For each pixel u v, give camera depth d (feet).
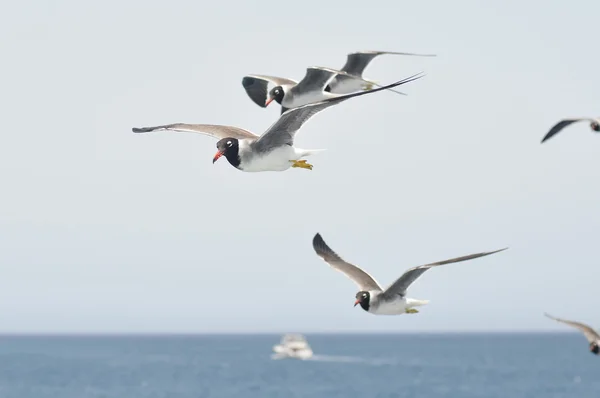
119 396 237.66
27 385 274.16
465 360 472.03
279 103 80.59
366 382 282.56
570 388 263.70
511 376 319.27
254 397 233.35
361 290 60.03
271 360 442.91
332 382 282.77
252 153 56.39
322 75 79.30
